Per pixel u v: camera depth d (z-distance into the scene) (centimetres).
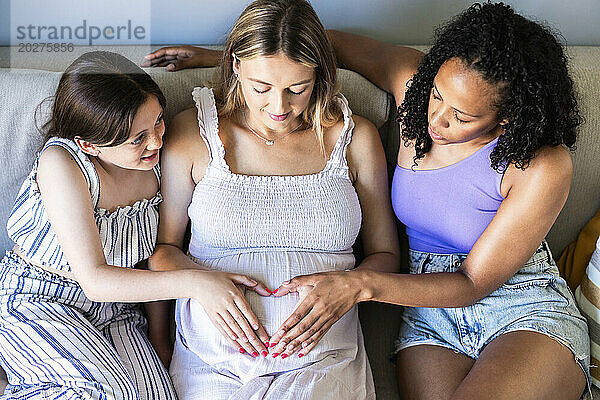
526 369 123
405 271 164
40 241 132
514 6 170
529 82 116
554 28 172
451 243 143
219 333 129
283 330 124
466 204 136
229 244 138
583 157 156
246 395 121
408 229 150
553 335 129
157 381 130
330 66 133
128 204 135
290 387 122
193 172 140
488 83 115
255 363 125
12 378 126
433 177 137
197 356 132
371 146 145
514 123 119
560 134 124
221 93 142
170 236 142
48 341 124
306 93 129
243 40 125
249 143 140
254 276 133
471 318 138
